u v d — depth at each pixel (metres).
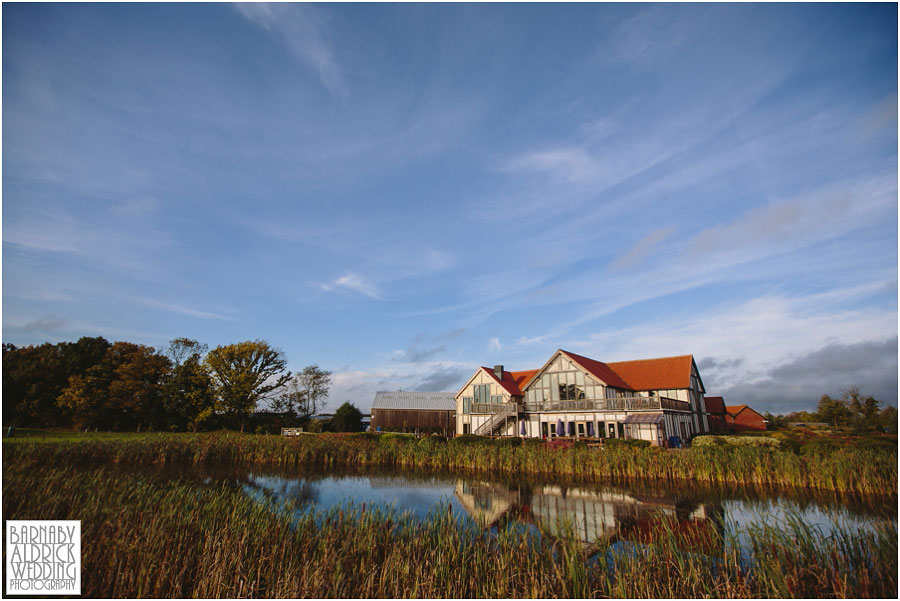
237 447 30.91
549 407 38.97
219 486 19.77
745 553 10.41
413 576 8.58
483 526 12.56
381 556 9.70
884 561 8.69
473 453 28.38
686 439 38.59
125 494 13.17
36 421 49.66
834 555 9.37
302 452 30.95
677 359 45.41
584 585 8.20
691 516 15.02
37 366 50.56
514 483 22.25
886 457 19.80
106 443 28.11
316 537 10.30
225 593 7.98
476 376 49.34
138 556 8.77
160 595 7.88
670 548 9.98
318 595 7.86
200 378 54.94
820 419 56.16
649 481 22.62
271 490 19.31
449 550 9.63
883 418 43.38
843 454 21.22
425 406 58.97
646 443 29.52
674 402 37.28
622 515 15.25
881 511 15.09
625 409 35.53
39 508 11.33
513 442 34.72
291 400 65.06
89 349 56.16
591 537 12.41
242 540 9.41
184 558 8.98
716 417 53.16
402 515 12.52
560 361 40.44
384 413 57.94
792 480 20.64
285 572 8.64
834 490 19.27
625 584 8.13
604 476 24.33
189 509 12.23
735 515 14.93
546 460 26.12
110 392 50.06
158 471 23.75
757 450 23.62
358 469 27.31
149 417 52.53
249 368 56.03
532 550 9.84
